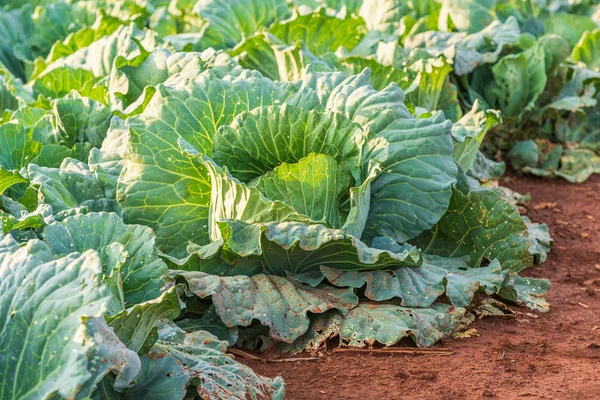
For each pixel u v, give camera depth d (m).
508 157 10.15
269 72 8.26
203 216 5.73
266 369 5.10
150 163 5.62
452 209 6.29
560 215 8.54
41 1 13.70
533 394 4.75
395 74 8.45
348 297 5.40
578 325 5.83
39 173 5.84
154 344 4.37
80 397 3.46
